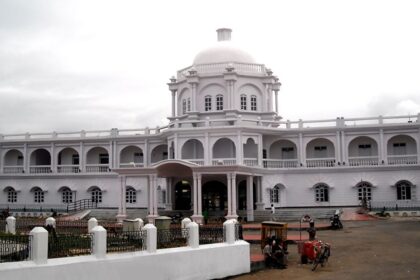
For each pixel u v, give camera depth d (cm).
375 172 6044
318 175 6209
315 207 6131
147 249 2223
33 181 7012
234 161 5909
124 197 5181
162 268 2242
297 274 2511
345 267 2630
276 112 6781
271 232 2948
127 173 5131
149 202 5041
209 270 2442
